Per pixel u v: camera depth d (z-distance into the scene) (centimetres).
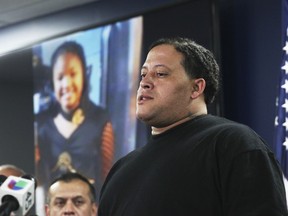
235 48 368
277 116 331
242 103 360
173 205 154
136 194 164
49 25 495
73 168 431
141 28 399
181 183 156
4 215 154
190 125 171
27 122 468
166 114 173
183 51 177
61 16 487
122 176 175
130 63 403
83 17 471
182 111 174
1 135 482
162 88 173
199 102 179
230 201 148
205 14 362
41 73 464
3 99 486
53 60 456
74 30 444
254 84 354
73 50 443
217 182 153
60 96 447
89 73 430
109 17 454
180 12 377
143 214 158
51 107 453
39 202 448
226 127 160
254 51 357
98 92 422
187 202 153
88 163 421
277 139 329
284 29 335
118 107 407
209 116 174
